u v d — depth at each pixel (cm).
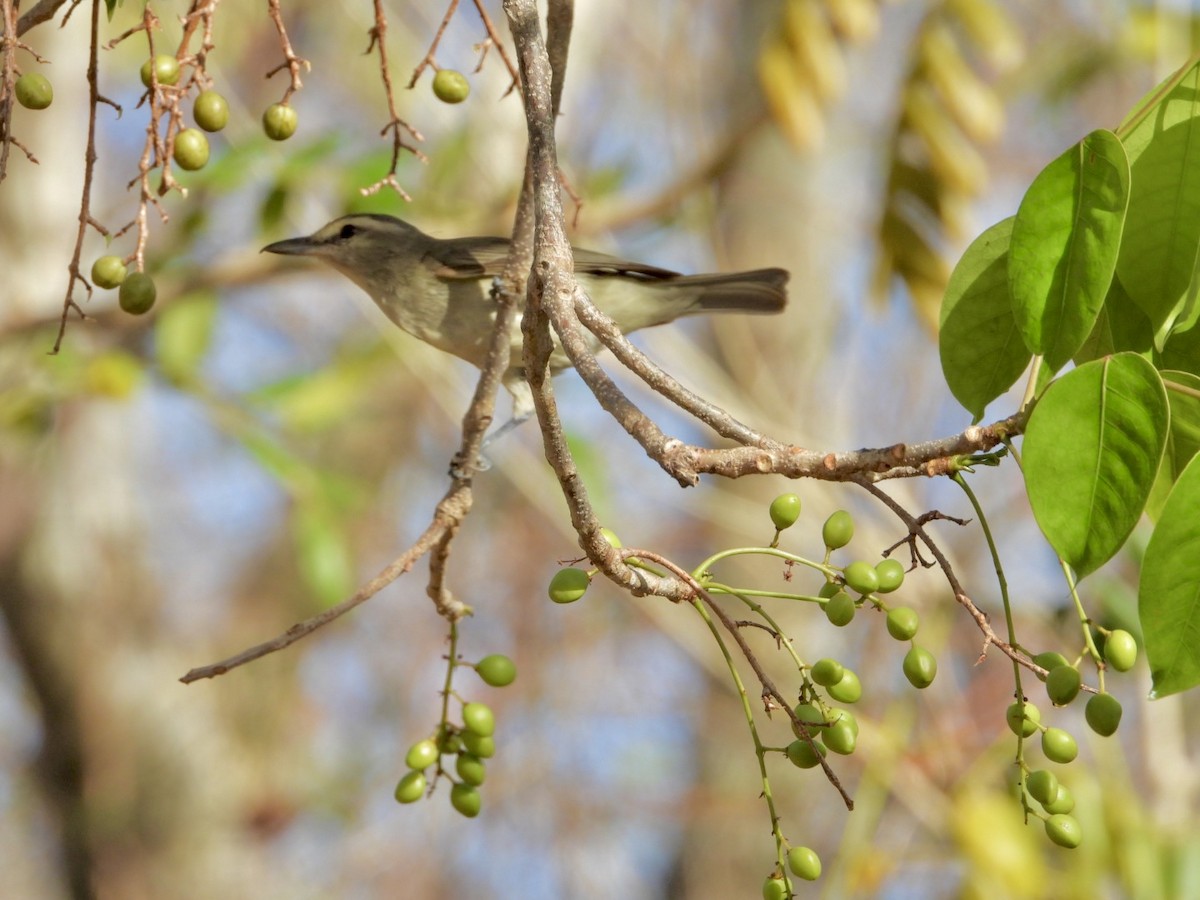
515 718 1750
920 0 1536
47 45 1320
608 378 404
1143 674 933
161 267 1102
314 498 1062
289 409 1145
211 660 1855
